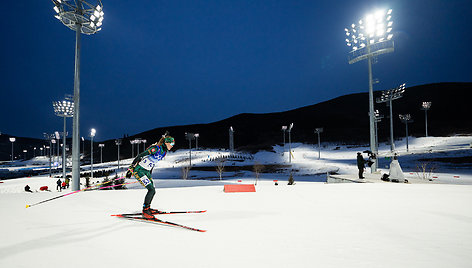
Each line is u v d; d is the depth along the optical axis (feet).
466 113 341.00
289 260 9.20
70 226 14.33
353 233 12.60
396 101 429.79
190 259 9.37
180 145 364.79
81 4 39.29
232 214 17.17
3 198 25.32
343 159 182.39
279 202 21.85
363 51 61.11
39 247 10.82
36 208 19.83
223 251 10.21
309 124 389.60
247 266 8.68
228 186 29.12
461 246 10.61
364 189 30.37
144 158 15.79
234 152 252.42
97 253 10.09
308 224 14.43
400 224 14.28
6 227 14.14
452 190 28.99
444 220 15.15
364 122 373.81
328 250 10.22
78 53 38.86
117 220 15.78
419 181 42.34
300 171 141.79
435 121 321.52
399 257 9.41
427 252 9.91
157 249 10.52
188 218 16.07
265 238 11.89
